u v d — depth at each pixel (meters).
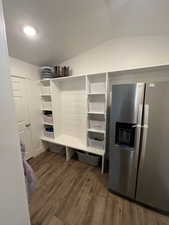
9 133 0.71
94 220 1.36
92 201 1.60
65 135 2.95
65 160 2.60
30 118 2.58
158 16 1.44
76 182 1.95
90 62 2.33
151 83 1.26
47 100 2.90
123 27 1.71
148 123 1.33
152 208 1.49
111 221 1.35
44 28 1.55
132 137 1.44
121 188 1.63
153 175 1.40
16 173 0.78
